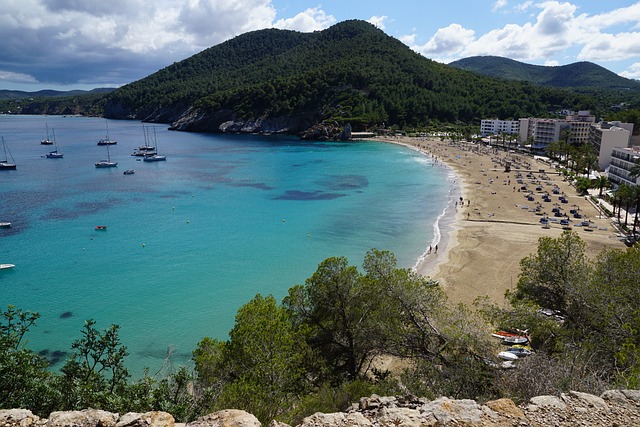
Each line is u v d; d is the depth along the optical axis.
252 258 67.50
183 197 107.94
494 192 113.75
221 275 61.06
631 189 82.25
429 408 11.77
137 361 40.78
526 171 145.88
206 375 21.50
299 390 21.89
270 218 89.69
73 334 45.53
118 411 13.37
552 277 27.72
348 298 27.95
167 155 186.50
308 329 25.73
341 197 108.94
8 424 10.20
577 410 11.64
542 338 25.25
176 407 14.41
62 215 90.19
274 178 134.50
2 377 12.58
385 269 29.08
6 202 100.25
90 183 124.31
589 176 128.62
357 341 26.98
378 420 11.29
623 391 12.59
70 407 13.09
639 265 24.67
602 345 20.05
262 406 17.25
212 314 50.16
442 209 96.94
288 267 64.00
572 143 193.38
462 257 66.25
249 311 23.05
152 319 48.91
